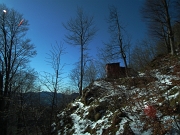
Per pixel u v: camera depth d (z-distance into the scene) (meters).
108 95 11.61
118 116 8.75
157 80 11.06
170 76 10.85
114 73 15.99
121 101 10.27
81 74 18.30
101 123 9.47
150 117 7.41
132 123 7.79
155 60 16.70
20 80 14.87
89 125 10.28
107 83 14.00
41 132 10.35
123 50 16.94
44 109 9.86
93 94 13.21
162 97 8.37
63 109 14.48
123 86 12.52
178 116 6.71
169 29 17.53
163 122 6.89
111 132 8.25
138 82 12.10
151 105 8.09
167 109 7.38
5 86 16.53
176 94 7.80
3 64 18.25
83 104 13.34
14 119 14.88
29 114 10.25
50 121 9.90
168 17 17.92
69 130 11.16
